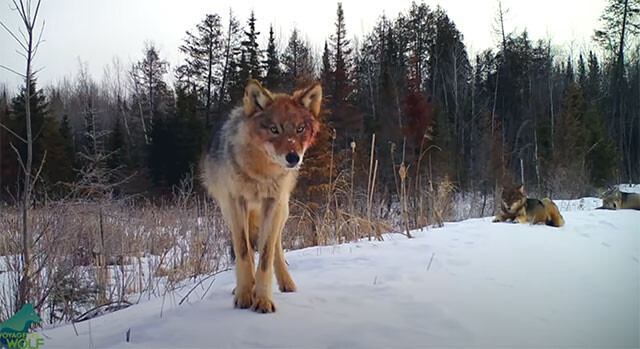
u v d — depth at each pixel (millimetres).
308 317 1539
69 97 22672
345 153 7523
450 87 17969
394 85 13492
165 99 20359
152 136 13516
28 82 2398
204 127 13477
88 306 2406
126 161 12117
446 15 19422
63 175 9570
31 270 2404
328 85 11984
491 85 18594
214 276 2521
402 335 1346
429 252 2635
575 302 1625
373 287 1888
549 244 2834
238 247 1819
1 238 3158
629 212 4840
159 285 2850
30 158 2422
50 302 2359
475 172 13391
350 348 1274
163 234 4090
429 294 1756
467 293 1762
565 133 12930
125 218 3840
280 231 1998
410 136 11141
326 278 2117
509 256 2461
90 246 3098
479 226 3785
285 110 1836
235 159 1867
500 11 18672
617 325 1385
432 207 4625
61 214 3006
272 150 1790
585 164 11961
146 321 1616
